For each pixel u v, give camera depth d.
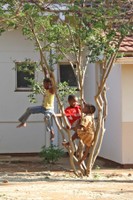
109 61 14.62
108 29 12.05
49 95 14.63
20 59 21.69
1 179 15.06
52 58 16.42
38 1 10.61
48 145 20.95
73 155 15.41
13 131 21.62
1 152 21.53
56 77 21.22
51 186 13.53
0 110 21.62
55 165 18.58
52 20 15.19
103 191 12.73
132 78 17.86
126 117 17.78
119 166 18.02
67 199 11.62
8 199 11.56
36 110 14.60
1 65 21.62
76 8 10.26
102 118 15.48
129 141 17.78
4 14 12.45
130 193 12.46
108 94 19.41
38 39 15.14
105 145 19.75
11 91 21.67
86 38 12.51
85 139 15.06
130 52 16.75
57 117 15.55
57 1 11.11
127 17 11.26
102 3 10.86
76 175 15.55
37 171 17.08
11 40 21.66
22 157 21.08
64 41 14.89
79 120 15.05
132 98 17.81
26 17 13.59
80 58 14.81
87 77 21.69
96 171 16.97
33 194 12.23
